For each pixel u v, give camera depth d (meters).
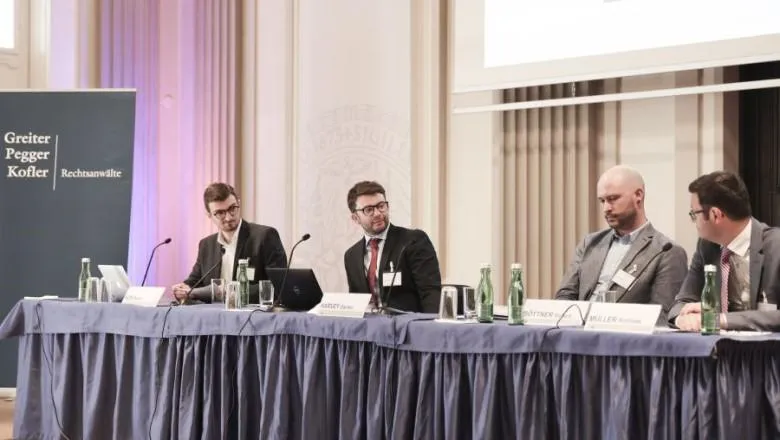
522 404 3.49
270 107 7.73
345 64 7.39
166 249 7.80
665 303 4.20
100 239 6.54
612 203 4.42
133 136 6.61
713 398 3.13
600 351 3.34
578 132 6.35
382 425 3.86
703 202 3.65
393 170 7.12
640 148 6.16
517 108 6.38
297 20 7.64
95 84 7.54
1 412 6.47
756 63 5.87
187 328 4.48
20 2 7.77
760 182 5.95
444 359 3.70
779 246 3.56
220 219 5.78
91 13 7.52
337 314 4.10
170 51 7.86
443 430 3.71
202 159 7.79
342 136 7.39
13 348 6.45
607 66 6.05
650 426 3.23
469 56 6.64
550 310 3.72
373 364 3.88
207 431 4.39
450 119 6.87
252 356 4.31
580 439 3.41
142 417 4.63
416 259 5.00
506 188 6.59
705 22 5.71
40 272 6.55
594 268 4.54
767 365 3.15
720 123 5.86
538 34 6.34
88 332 4.84
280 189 7.65
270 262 5.78
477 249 6.70
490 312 3.78
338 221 7.41
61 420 4.90
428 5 6.99
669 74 6.01
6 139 6.64
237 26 7.83
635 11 5.96
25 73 7.78
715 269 3.33
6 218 6.59
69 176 6.60
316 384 4.07
